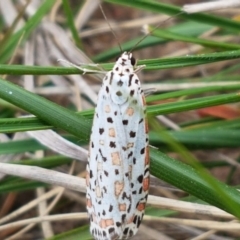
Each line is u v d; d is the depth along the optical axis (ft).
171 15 0.31
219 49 0.32
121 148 0.24
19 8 0.37
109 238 0.24
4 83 0.25
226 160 0.32
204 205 0.27
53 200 0.33
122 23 0.41
